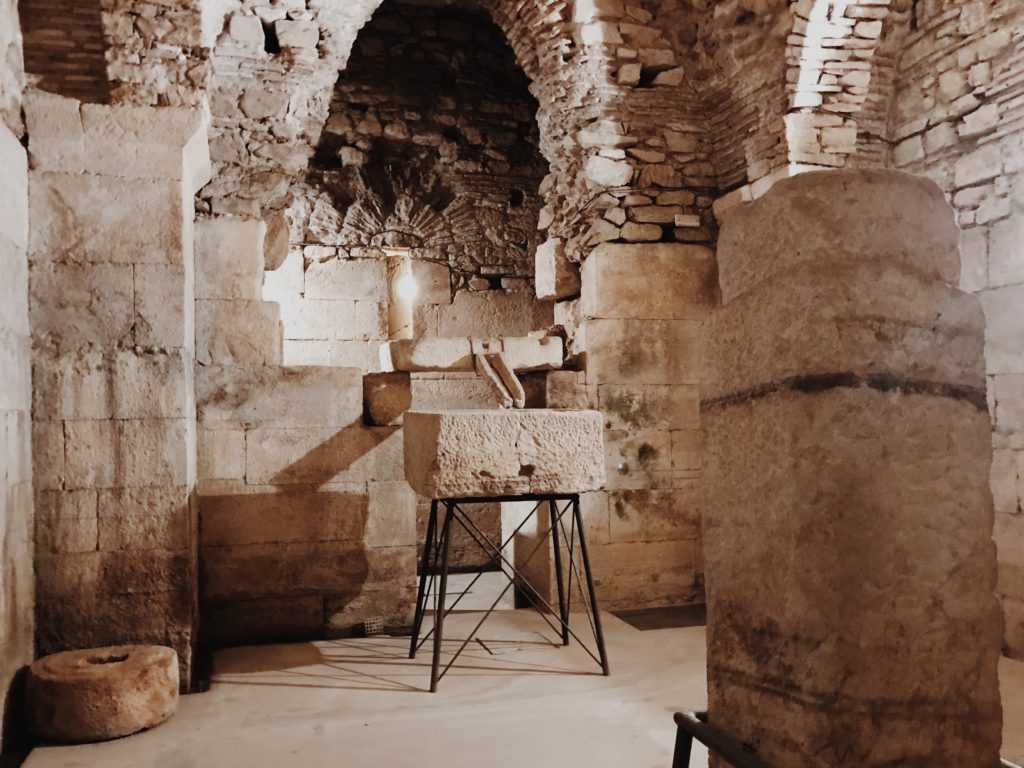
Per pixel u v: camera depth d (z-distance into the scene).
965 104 4.60
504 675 4.16
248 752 3.25
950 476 1.83
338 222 7.42
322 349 7.28
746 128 5.32
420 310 7.68
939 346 1.85
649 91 5.53
